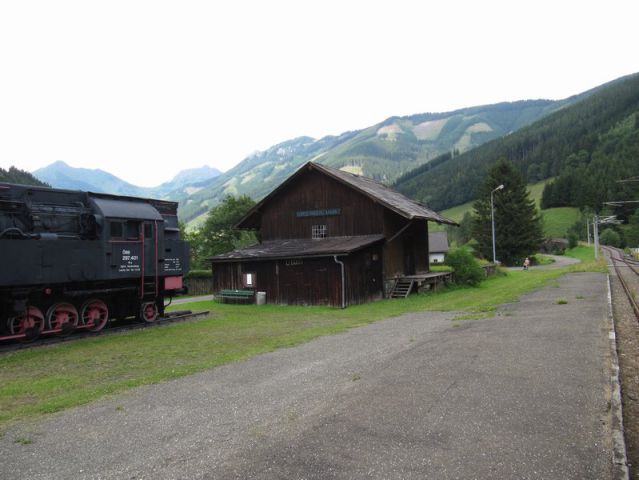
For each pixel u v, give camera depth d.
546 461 4.66
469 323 13.35
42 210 13.88
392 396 6.78
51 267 13.58
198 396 7.47
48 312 13.76
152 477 4.68
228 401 7.10
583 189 115.25
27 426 6.43
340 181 25.66
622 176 110.62
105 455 5.29
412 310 19.42
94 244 14.83
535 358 8.54
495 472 4.48
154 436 5.79
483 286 30.41
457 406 6.23
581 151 137.62
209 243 54.03
